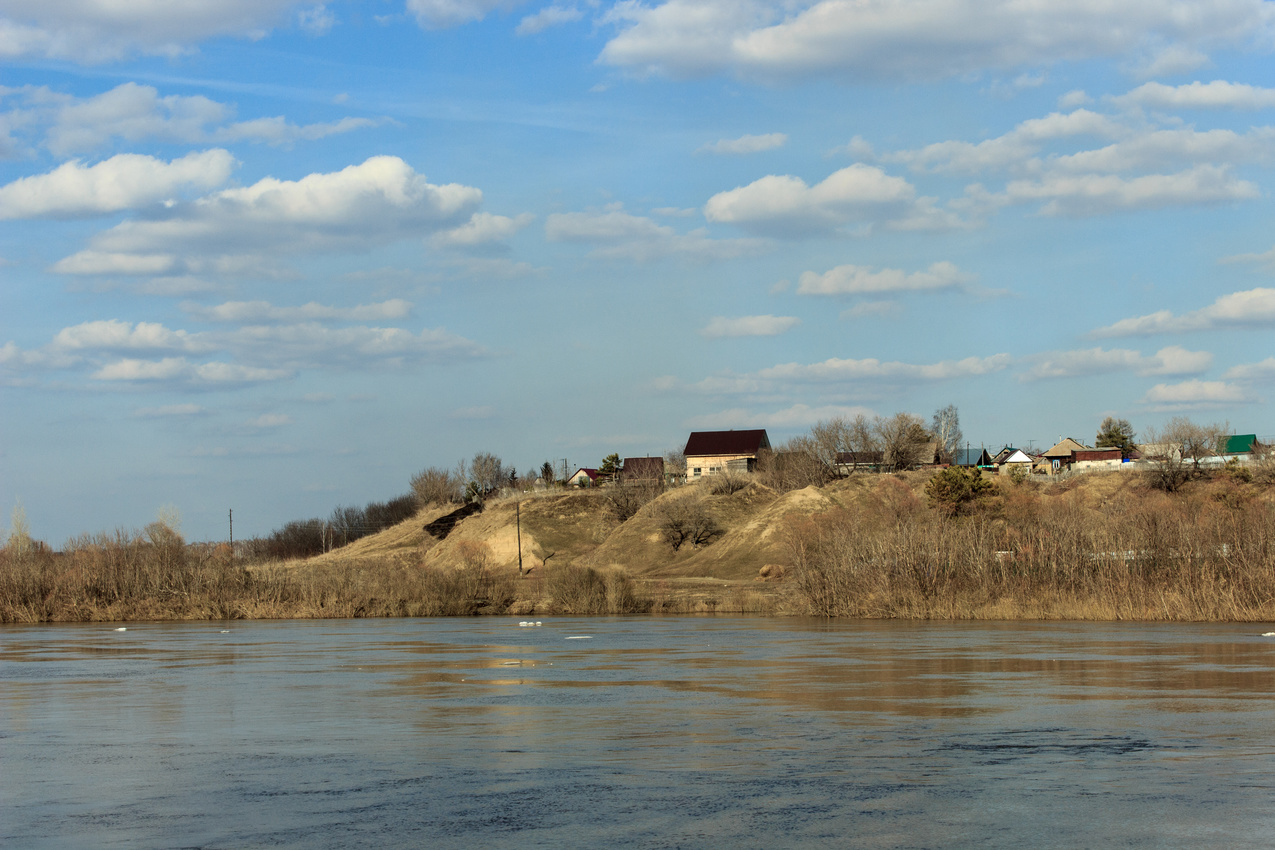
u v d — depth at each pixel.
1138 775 14.07
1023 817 11.77
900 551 60.22
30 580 69.31
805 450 131.88
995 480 101.19
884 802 12.55
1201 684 24.70
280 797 13.25
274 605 68.69
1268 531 54.44
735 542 103.31
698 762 15.27
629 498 133.25
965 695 22.98
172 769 15.30
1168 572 54.94
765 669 29.52
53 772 15.18
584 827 11.50
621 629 50.28
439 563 124.69
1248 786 13.34
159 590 70.38
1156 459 118.94
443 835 11.26
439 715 20.86
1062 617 53.62
